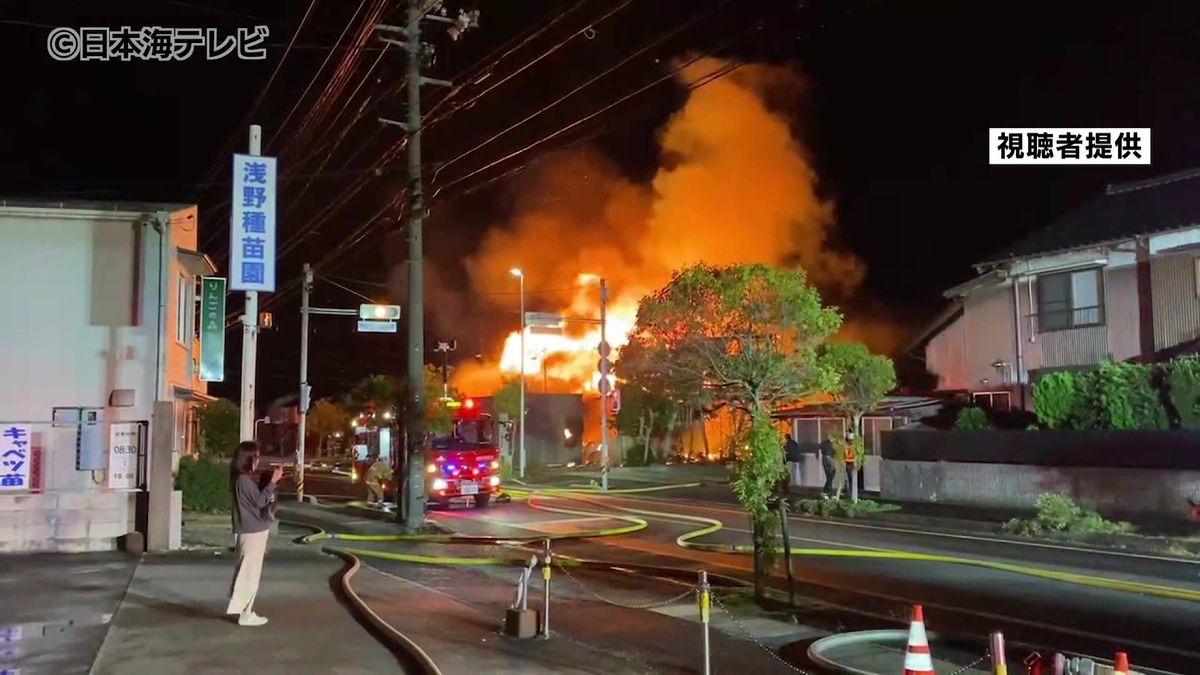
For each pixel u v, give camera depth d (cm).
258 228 1642
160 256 1612
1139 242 2473
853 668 865
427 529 1977
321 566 1366
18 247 1562
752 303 1655
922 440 2644
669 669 865
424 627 989
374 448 3431
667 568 1476
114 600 1058
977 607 1180
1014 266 2803
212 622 951
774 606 1155
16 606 1021
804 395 1788
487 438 2728
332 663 799
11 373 1538
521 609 974
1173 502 2000
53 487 1493
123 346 1583
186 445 2256
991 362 2902
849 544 1805
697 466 4359
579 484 3700
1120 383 2202
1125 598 1236
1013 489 2345
